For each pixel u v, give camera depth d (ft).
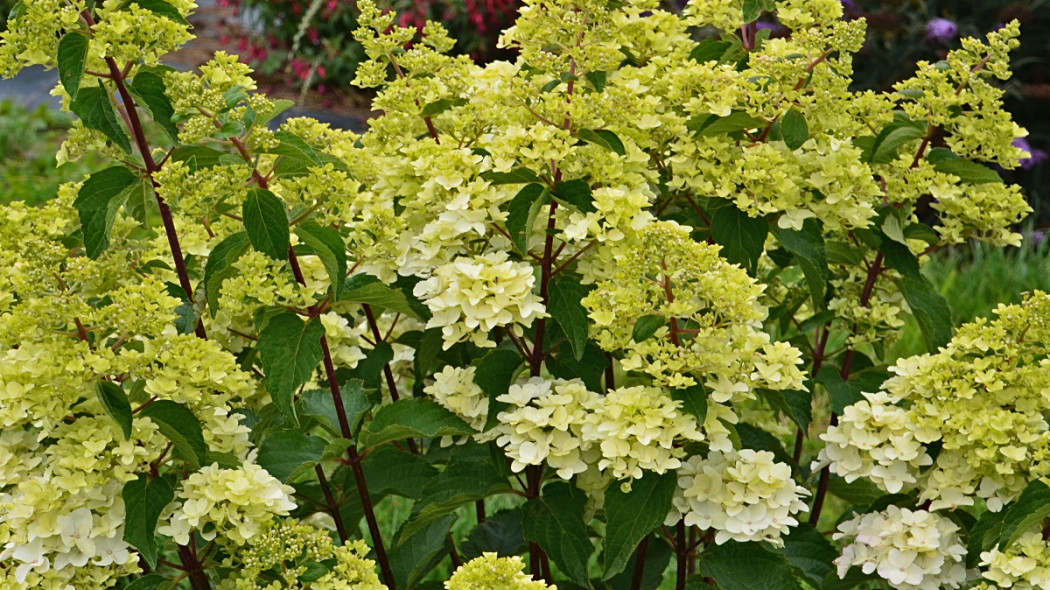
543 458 5.40
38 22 5.16
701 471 5.49
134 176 5.42
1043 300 5.41
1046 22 14.44
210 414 5.36
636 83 5.66
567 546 5.64
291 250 5.55
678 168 5.82
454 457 5.80
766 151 5.75
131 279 5.66
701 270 5.27
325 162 5.67
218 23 22.71
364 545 5.32
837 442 5.65
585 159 5.61
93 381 5.11
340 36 19.24
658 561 6.06
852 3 14.10
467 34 18.86
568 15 5.68
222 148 5.42
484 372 5.61
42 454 5.31
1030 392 5.45
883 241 6.16
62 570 5.16
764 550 5.59
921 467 5.67
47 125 16.31
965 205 6.07
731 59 6.34
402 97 5.90
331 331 5.86
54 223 5.61
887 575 5.48
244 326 5.98
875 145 6.07
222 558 5.63
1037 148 14.55
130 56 5.21
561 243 5.73
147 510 5.19
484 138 5.91
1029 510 5.27
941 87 6.01
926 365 5.53
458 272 5.43
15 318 5.08
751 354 5.37
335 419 5.81
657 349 5.31
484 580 4.87
